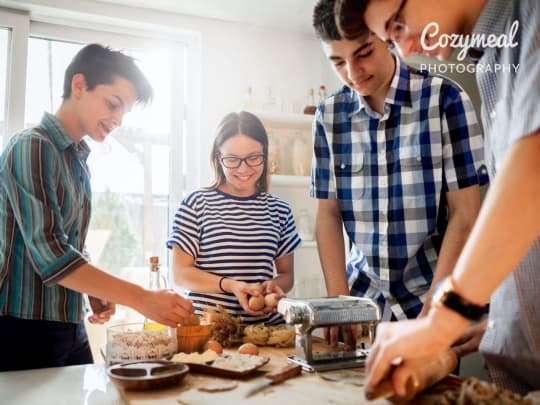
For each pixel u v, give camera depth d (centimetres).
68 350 131
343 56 106
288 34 250
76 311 130
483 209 59
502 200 57
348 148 138
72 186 129
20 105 202
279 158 233
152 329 106
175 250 156
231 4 221
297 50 251
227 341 120
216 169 168
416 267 133
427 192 129
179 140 234
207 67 234
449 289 58
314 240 238
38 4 203
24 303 121
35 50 211
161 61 233
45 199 112
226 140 161
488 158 85
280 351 115
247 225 159
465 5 72
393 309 132
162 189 230
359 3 77
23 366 122
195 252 157
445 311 58
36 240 108
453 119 126
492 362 85
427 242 133
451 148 126
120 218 221
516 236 56
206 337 111
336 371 94
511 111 65
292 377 89
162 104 232
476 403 61
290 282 164
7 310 120
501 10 69
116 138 222
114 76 134
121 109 139
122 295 106
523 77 61
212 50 235
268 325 140
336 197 142
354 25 81
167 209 230
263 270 158
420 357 59
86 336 143
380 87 122
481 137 125
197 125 236
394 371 62
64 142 130
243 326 127
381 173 134
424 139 128
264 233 160
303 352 99
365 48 105
